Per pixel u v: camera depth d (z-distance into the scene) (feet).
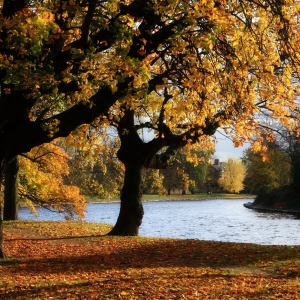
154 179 98.89
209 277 39.91
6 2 40.86
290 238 114.11
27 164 102.58
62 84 40.34
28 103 43.73
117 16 40.24
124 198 75.97
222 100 46.85
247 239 112.98
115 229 75.92
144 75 37.09
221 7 40.81
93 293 33.04
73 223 95.96
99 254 56.18
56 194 102.42
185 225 152.97
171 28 41.88
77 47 39.14
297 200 230.07
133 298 31.09
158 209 247.09
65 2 36.45
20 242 66.33
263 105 49.90
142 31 41.39
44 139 41.91
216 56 45.62
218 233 128.36
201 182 409.28
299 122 47.98
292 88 44.09
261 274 43.09
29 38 33.65
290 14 43.75
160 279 38.55
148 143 74.43
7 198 103.24
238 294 32.17
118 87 40.04
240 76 43.52
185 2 38.40
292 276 41.55
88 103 40.70
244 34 42.91
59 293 33.27
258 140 50.03
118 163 94.07
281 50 44.75
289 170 251.39
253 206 255.91
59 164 103.19
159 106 62.95
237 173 409.90
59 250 59.26
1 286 35.58
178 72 44.34
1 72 41.06
